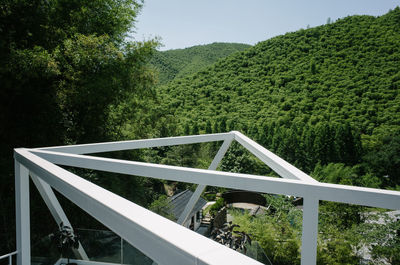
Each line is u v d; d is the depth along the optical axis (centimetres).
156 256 72
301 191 220
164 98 6009
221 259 55
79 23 944
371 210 1169
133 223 83
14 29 775
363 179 3644
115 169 308
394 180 3766
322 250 922
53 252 502
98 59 864
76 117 1012
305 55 6069
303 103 5003
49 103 840
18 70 731
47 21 837
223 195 2214
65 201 899
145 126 1540
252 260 55
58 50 785
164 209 1277
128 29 1185
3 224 782
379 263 973
